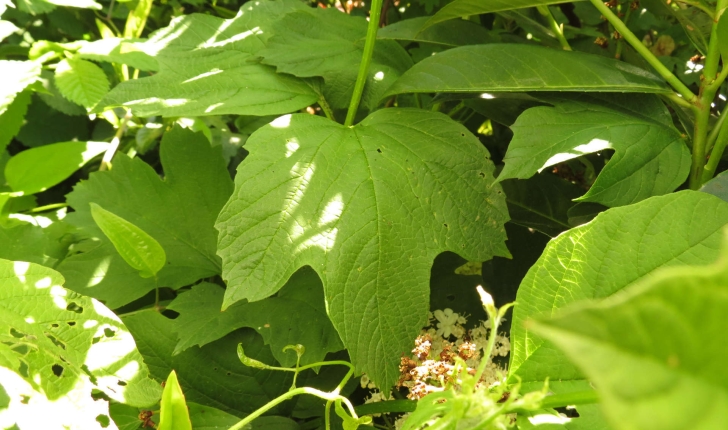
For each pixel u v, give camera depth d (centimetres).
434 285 32
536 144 25
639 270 20
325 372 29
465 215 26
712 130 28
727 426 8
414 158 26
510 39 34
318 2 47
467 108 38
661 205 21
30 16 48
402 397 29
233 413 28
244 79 30
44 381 21
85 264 31
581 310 8
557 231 32
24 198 37
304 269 30
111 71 45
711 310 8
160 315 28
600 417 19
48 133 49
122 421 25
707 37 33
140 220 32
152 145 47
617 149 25
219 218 24
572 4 43
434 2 43
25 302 23
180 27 32
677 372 8
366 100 30
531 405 15
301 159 26
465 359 25
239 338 29
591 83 27
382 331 24
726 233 8
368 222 25
